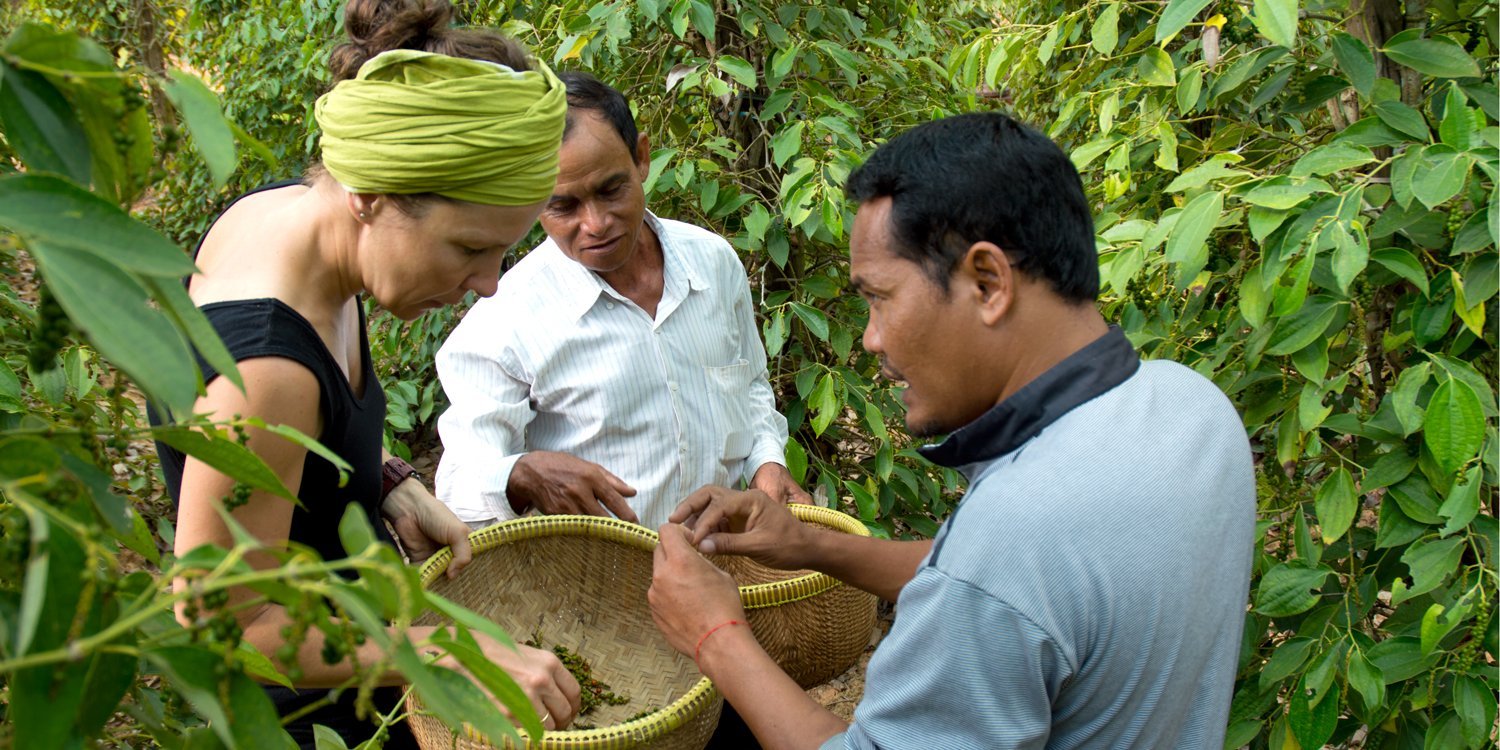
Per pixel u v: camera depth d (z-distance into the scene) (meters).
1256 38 2.24
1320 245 1.56
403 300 1.37
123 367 0.56
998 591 1.00
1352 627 1.85
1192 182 1.75
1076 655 1.01
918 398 1.19
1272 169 2.02
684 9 2.49
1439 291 1.67
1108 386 1.12
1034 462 1.06
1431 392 1.75
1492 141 1.49
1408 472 1.72
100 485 0.70
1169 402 1.13
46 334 0.63
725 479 2.13
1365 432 1.74
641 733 1.31
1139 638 1.01
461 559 1.68
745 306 2.20
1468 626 1.73
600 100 1.82
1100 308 2.18
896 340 1.16
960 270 1.11
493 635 0.67
